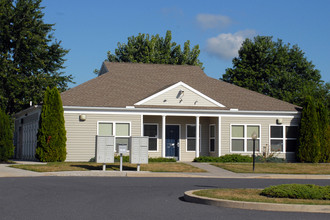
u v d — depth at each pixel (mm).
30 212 11250
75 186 17328
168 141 34156
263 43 66062
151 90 35031
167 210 12070
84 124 31328
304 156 33188
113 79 35844
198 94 33406
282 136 34500
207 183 19828
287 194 13922
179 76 38406
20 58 47406
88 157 31234
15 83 44469
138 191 16203
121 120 31922
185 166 27203
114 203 13062
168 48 64625
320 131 33625
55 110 29703
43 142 29406
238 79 66062
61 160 29719
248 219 10922
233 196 14055
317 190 14023
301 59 71312
